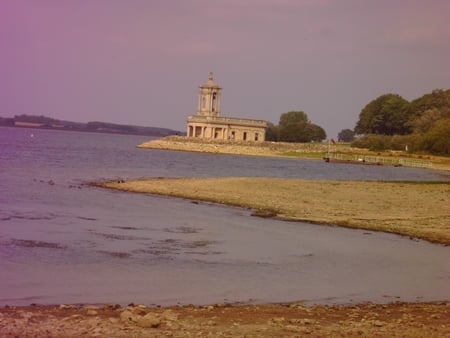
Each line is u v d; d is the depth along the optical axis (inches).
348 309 888.3
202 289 988.6
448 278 1163.9
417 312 885.2
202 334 684.7
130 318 740.0
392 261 1300.4
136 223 1697.8
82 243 1355.8
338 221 1850.4
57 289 946.1
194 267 1159.6
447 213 2089.1
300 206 2166.6
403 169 5831.7
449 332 751.7
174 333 683.4
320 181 3095.5
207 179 3078.2
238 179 3083.2
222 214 1955.0
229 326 738.2
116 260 1189.7
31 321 716.7
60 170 3740.2
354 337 705.6
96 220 1724.9
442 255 1387.8
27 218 1699.1
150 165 4874.5
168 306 868.0
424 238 1616.6
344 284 1073.5
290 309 870.4
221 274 1107.9
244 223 1774.1
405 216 1989.4
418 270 1222.3
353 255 1348.4
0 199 2112.5
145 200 2268.7
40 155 5383.9
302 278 1105.4
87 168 4074.8
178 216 1873.8
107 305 850.8
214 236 1533.0
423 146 7839.6
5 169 3545.8
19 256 1176.2
